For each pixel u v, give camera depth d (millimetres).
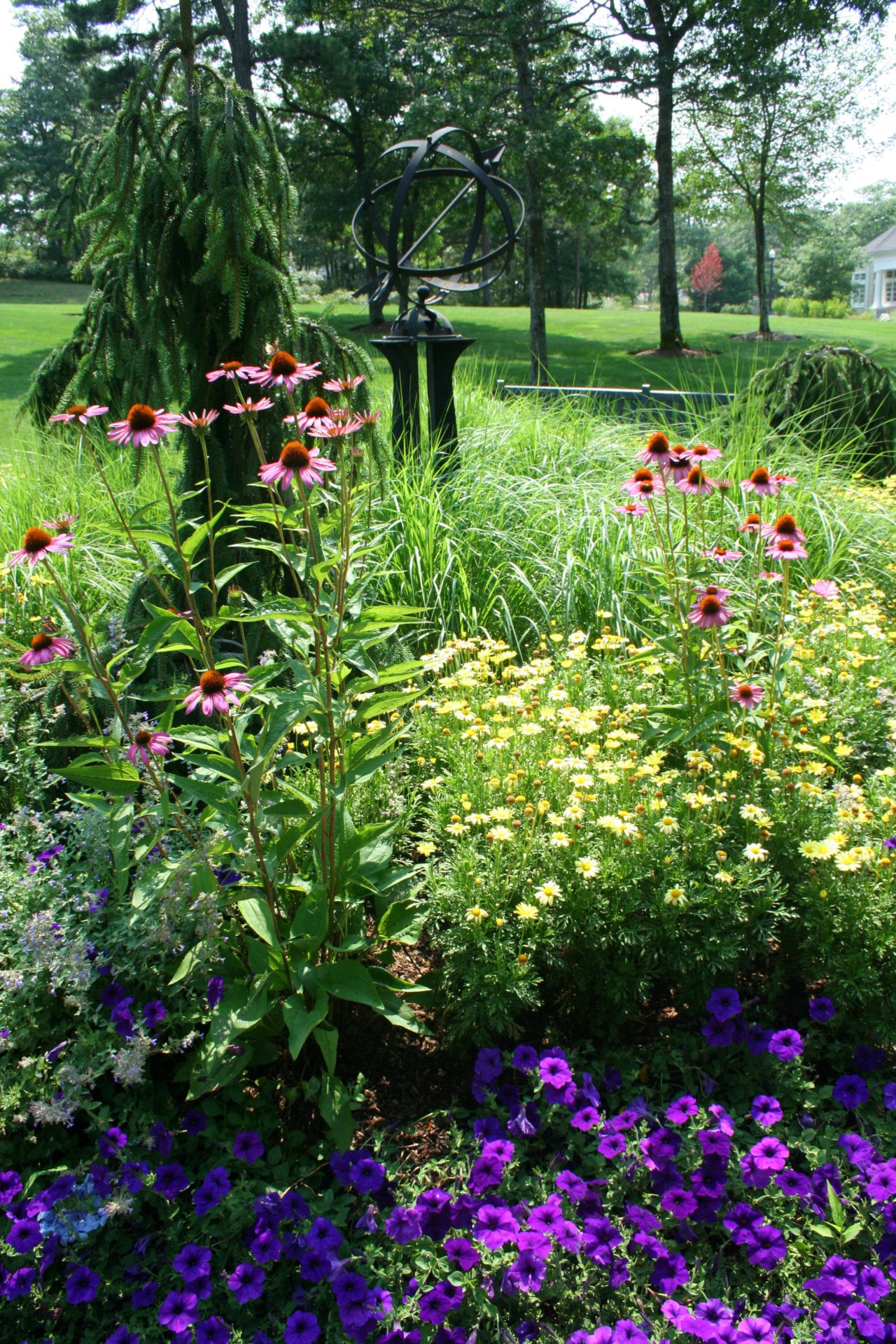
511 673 3465
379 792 2867
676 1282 1808
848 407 6793
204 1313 1849
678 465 2977
